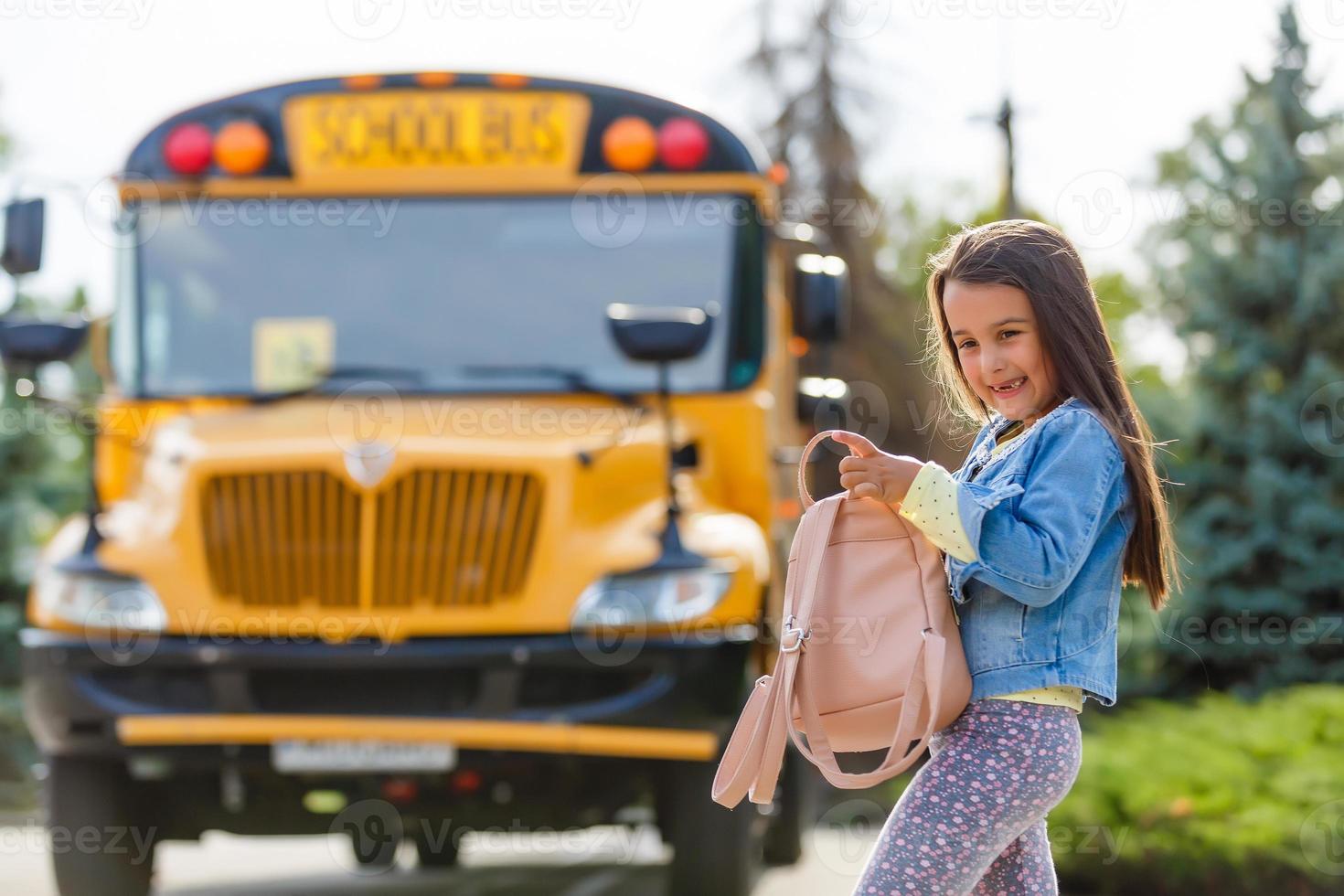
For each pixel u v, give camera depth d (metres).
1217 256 18.38
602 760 7.73
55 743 7.95
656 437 8.43
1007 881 4.41
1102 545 4.07
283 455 7.94
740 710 7.79
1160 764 9.36
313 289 8.97
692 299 8.90
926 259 4.64
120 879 8.16
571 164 9.00
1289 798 8.67
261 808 8.25
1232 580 17.47
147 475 8.50
